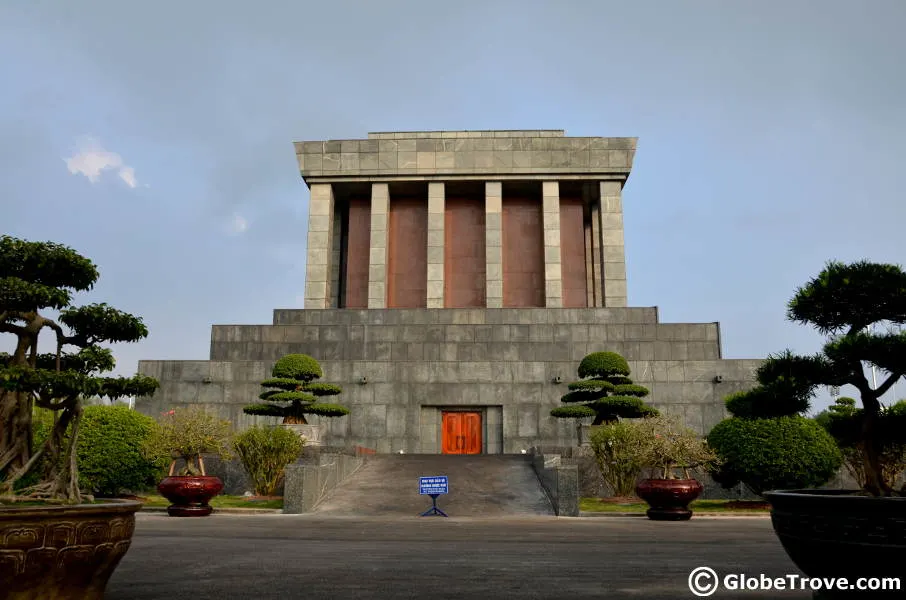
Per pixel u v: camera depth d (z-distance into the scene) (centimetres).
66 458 561
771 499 582
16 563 455
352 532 1190
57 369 589
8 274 600
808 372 686
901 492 630
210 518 1526
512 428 3061
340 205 4122
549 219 3781
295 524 1357
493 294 3678
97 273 632
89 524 488
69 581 483
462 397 3097
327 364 3139
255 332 3256
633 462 1888
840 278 666
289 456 2094
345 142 3850
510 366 3130
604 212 3772
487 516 1669
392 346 3225
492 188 3816
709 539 1101
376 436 3061
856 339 636
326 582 672
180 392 3066
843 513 515
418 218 4012
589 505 1903
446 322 3341
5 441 549
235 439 2064
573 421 3053
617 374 2545
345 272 4081
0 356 618
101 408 2009
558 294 3691
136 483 1972
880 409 694
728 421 1953
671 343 3167
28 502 529
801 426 1864
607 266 3691
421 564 798
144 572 732
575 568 773
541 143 3847
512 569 764
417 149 3847
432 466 2248
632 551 934
